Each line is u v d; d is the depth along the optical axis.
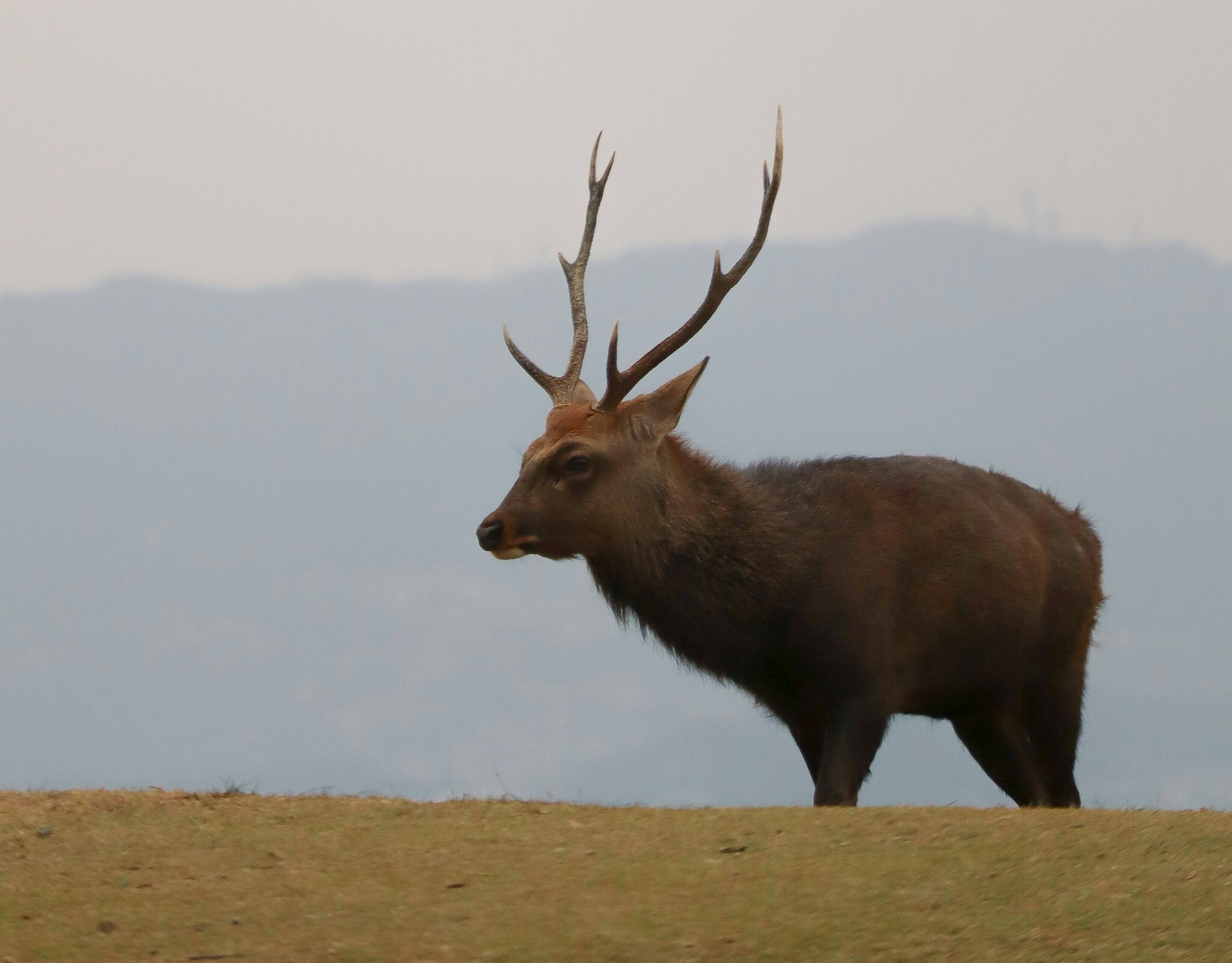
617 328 43.38
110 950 28.52
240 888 31.28
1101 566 51.38
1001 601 45.88
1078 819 35.06
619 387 43.53
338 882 31.52
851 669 43.06
